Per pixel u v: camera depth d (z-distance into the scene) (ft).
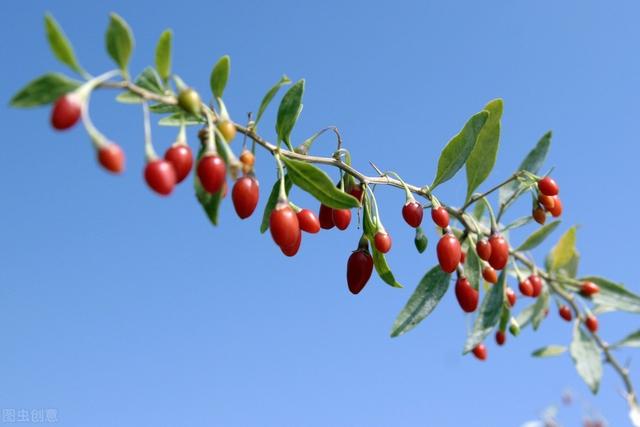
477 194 1.43
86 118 1.02
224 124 1.13
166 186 1.05
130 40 1.06
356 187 1.32
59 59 1.03
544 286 1.66
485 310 1.49
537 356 1.76
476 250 1.41
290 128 1.22
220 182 1.11
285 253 1.24
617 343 1.66
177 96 1.09
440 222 1.34
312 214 1.25
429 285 1.43
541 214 1.44
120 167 1.02
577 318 1.64
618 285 1.63
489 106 1.38
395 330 1.41
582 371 1.60
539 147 1.51
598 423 2.06
